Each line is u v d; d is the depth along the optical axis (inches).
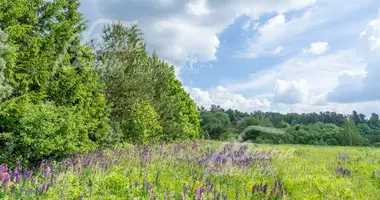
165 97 1082.1
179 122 1269.7
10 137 409.4
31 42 532.7
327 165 595.2
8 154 408.8
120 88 799.7
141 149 610.2
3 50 448.5
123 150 564.1
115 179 319.9
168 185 344.5
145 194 306.0
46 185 307.1
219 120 2524.6
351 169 553.6
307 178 416.2
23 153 419.2
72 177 332.2
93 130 671.8
